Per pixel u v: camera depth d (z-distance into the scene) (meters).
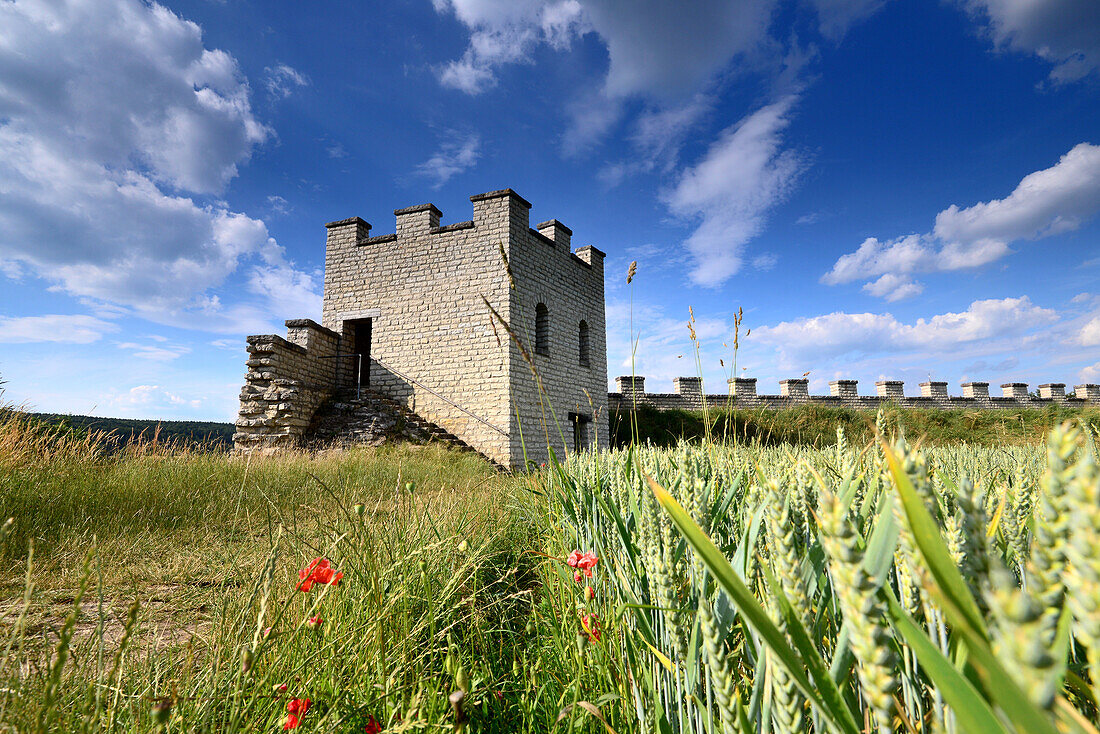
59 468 5.36
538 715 1.69
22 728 1.10
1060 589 0.35
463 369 14.52
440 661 1.83
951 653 0.54
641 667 1.18
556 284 16.42
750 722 0.67
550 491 2.98
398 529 2.50
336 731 1.42
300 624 1.59
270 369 12.64
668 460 2.05
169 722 1.25
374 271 15.89
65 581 2.99
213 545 3.50
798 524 0.92
